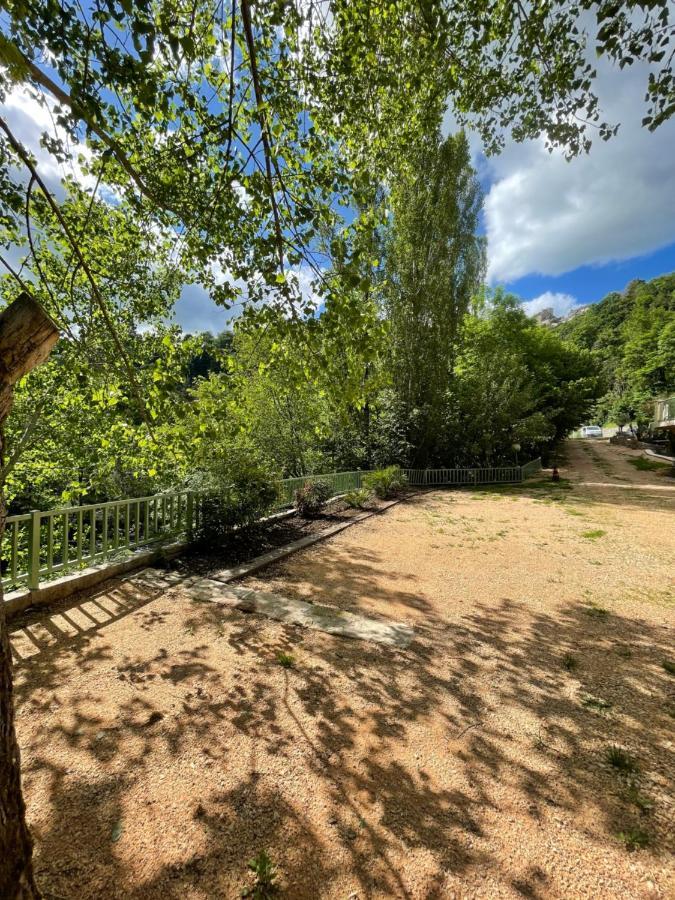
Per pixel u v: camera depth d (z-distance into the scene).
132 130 3.37
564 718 2.75
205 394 4.39
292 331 3.54
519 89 3.86
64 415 6.32
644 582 5.43
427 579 5.57
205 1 2.84
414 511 10.77
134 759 2.29
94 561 4.95
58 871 1.68
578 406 26.22
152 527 5.93
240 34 3.13
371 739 2.52
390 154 4.76
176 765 2.26
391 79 3.64
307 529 8.30
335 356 3.75
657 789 2.16
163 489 7.52
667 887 1.66
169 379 3.52
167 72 3.26
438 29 3.29
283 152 3.54
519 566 6.13
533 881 1.69
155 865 1.72
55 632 3.67
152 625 3.88
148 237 4.97
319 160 3.79
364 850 1.81
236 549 6.32
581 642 3.82
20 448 5.41
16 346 1.32
